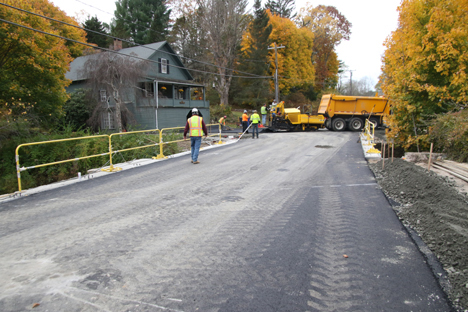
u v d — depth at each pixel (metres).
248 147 14.81
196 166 10.05
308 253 3.77
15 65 15.31
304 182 7.56
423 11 11.21
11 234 4.48
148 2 47.44
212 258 3.66
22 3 14.01
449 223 4.25
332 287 3.04
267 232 4.43
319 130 25.94
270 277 3.22
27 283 3.15
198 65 41.50
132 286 3.08
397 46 12.33
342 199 6.08
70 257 3.72
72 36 25.94
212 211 5.42
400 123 12.05
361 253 3.76
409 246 3.94
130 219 5.06
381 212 5.27
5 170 13.73
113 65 21.27
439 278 3.17
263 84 39.53
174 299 2.86
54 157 13.73
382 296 2.89
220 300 2.84
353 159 10.83
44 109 17.27
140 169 9.72
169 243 4.09
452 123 9.33
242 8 36.72
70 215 5.30
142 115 26.66
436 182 6.18
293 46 46.47
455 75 9.95
